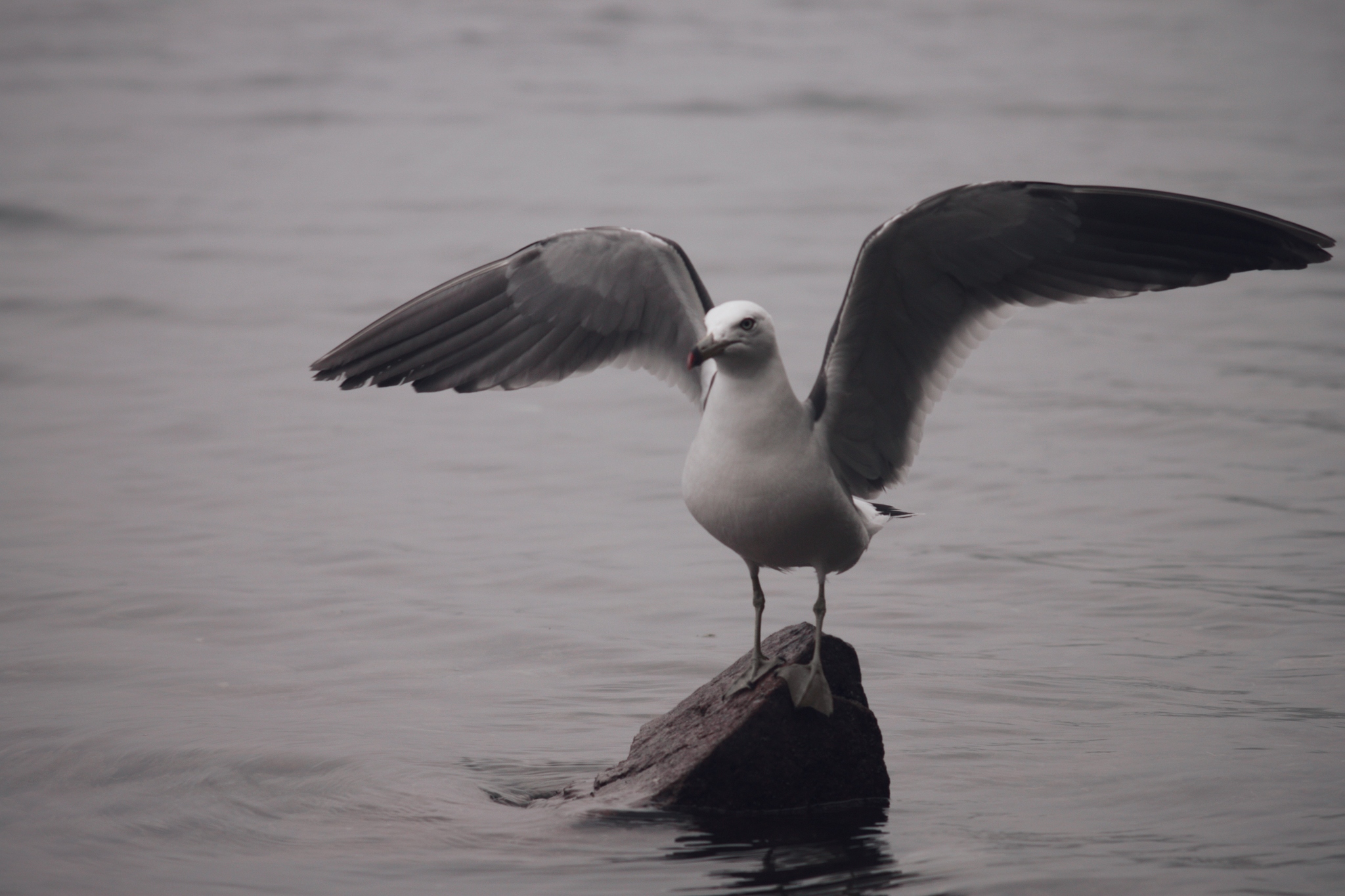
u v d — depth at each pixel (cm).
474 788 953
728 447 860
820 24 7006
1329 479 1692
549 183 3741
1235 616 1280
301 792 943
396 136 4438
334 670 1178
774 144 4269
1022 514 1602
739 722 909
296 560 1458
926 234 865
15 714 1069
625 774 941
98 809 917
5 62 5731
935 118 4734
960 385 2156
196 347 2339
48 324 2467
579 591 1377
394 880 820
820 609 921
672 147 4238
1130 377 2162
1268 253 880
